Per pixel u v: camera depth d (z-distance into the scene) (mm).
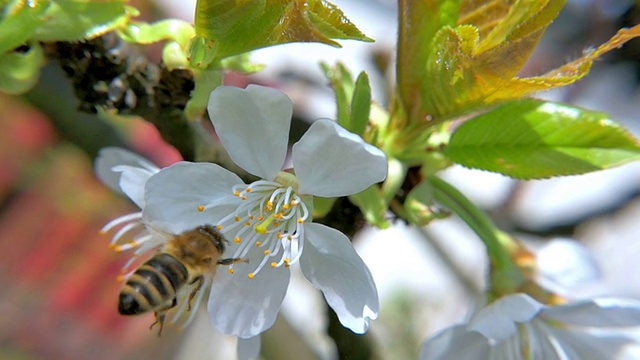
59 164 601
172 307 193
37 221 652
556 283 207
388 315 431
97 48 191
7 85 188
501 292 204
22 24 184
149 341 560
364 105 188
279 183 189
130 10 188
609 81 301
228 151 186
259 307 190
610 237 446
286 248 188
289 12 177
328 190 186
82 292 634
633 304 199
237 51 182
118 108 193
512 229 271
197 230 190
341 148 183
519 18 180
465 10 187
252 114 185
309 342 261
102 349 599
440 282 489
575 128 188
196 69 187
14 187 634
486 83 184
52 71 227
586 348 204
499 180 335
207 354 497
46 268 636
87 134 230
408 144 195
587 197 338
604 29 270
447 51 184
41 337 597
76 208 626
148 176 191
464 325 200
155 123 194
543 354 203
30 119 580
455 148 192
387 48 273
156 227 187
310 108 285
